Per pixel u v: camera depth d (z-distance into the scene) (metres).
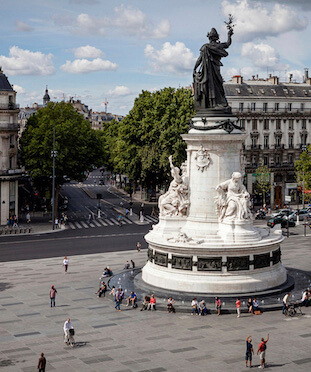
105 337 37.91
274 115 121.12
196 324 40.53
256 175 116.25
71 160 100.69
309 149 103.12
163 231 49.72
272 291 46.66
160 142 95.44
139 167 103.56
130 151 103.94
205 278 46.31
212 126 48.28
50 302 46.94
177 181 50.12
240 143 49.50
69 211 112.94
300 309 42.94
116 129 158.75
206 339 37.16
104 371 31.81
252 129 119.81
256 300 43.16
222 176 48.44
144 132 101.25
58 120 103.19
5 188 96.12
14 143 98.81
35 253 69.62
